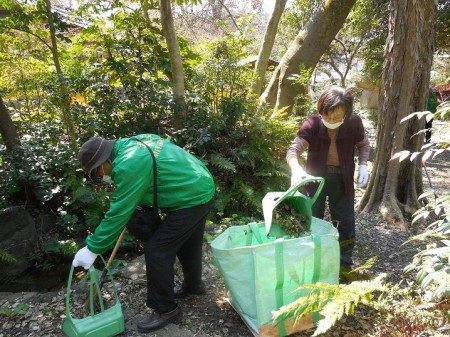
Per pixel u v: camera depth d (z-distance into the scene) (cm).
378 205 448
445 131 170
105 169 230
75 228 434
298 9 1030
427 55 412
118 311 239
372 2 968
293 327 225
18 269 396
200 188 233
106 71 492
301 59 623
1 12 612
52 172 459
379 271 319
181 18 1270
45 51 527
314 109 617
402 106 421
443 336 175
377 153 450
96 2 497
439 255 173
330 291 194
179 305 272
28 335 252
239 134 487
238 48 535
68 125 476
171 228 231
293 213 254
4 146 469
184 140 488
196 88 550
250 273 221
